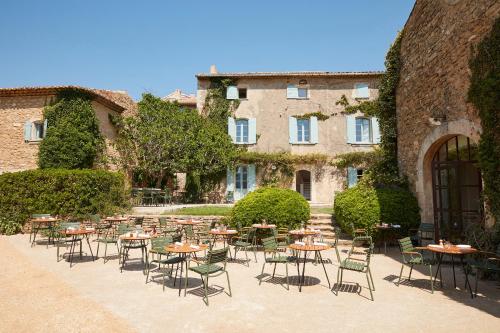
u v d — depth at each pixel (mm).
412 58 9938
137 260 8008
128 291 5582
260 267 7328
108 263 7676
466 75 7375
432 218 9094
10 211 11680
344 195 10383
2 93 14523
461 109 7551
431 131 8797
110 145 15922
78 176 12156
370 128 17703
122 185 13695
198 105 18094
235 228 9914
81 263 7656
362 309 4734
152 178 18328
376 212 9375
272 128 17766
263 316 4465
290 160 17219
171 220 11211
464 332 3949
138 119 17156
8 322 4273
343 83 17859
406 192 9766
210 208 13055
